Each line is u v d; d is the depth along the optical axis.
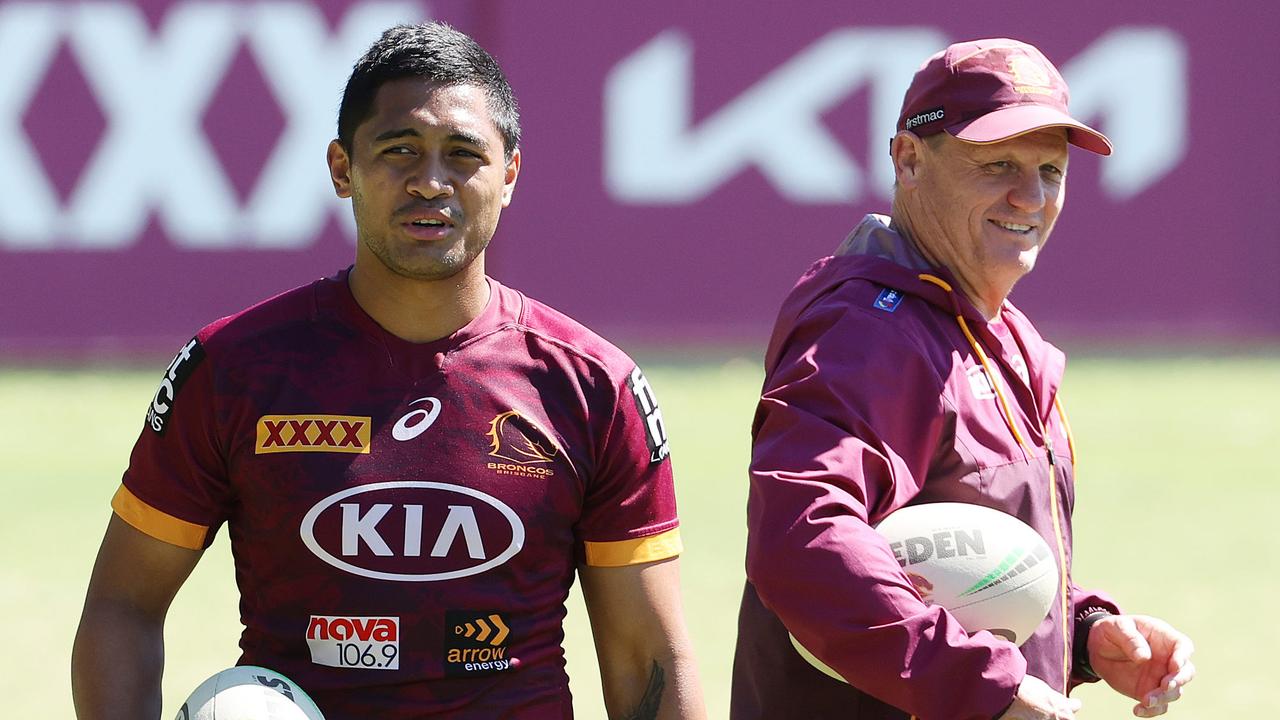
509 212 52.81
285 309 11.22
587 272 53.12
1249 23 53.69
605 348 11.45
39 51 50.09
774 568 11.14
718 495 35.66
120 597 11.20
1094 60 53.47
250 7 50.84
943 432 11.88
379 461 10.78
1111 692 24.09
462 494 10.77
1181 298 54.03
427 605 10.66
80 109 50.38
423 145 10.73
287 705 10.25
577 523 11.41
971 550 11.55
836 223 53.41
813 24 53.19
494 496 10.81
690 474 37.66
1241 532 33.41
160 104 50.66
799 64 53.22
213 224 51.06
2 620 26.72
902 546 11.52
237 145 51.03
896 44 53.25
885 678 10.82
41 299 50.75
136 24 50.41
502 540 10.80
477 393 10.99
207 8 50.66
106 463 39.06
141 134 50.66
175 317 51.19
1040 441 12.51
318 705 10.66
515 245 52.81
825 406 11.52
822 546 10.95
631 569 11.46
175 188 50.97
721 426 43.16
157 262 50.97
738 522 33.28
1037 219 12.61
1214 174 53.88
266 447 10.81
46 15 50.09
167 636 25.48
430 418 10.89
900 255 12.71
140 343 51.16
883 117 53.31
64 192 50.56
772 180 53.31
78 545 31.64
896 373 11.67
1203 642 25.78
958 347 12.22
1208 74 53.69
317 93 51.22
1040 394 12.81
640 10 52.91
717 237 53.28
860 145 53.34
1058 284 53.75
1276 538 32.91
